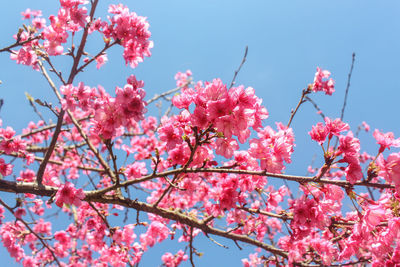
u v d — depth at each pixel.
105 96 2.60
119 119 2.54
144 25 3.61
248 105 2.20
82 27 3.62
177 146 2.64
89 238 4.43
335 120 2.45
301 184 2.78
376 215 2.37
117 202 3.53
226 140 2.35
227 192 3.05
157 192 5.39
